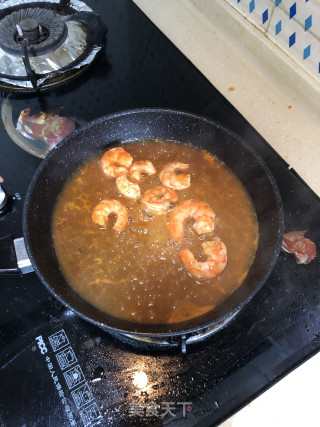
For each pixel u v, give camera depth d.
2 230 0.44
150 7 0.62
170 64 0.55
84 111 0.51
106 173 0.45
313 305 0.40
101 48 0.55
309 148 0.50
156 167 0.46
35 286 0.41
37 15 0.53
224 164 0.46
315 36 0.44
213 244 0.39
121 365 0.37
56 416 0.35
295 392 0.36
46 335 0.38
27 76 0.50
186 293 0.39
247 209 0.43
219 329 0.38
